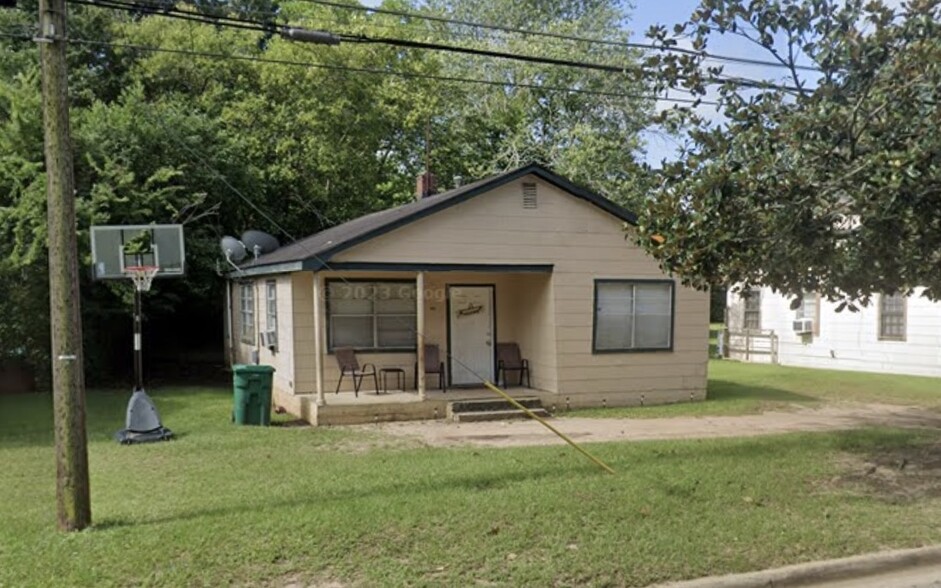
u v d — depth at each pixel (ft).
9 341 50.24
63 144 19.12
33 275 49.11
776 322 75.61
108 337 59.26
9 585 16.06
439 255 42.24
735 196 23.21
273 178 70.13
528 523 20.20
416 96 80.12
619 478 24.91
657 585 16.85
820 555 18.65
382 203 83.10
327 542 18.58
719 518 21.02
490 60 87.66
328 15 82.89
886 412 44.09
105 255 42.45
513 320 49.44
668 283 47.24
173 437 33.47
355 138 75.61
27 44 60.44
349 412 39.81
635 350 46.50
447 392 44.88
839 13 22.27
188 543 18.31
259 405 38.47
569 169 80.79
